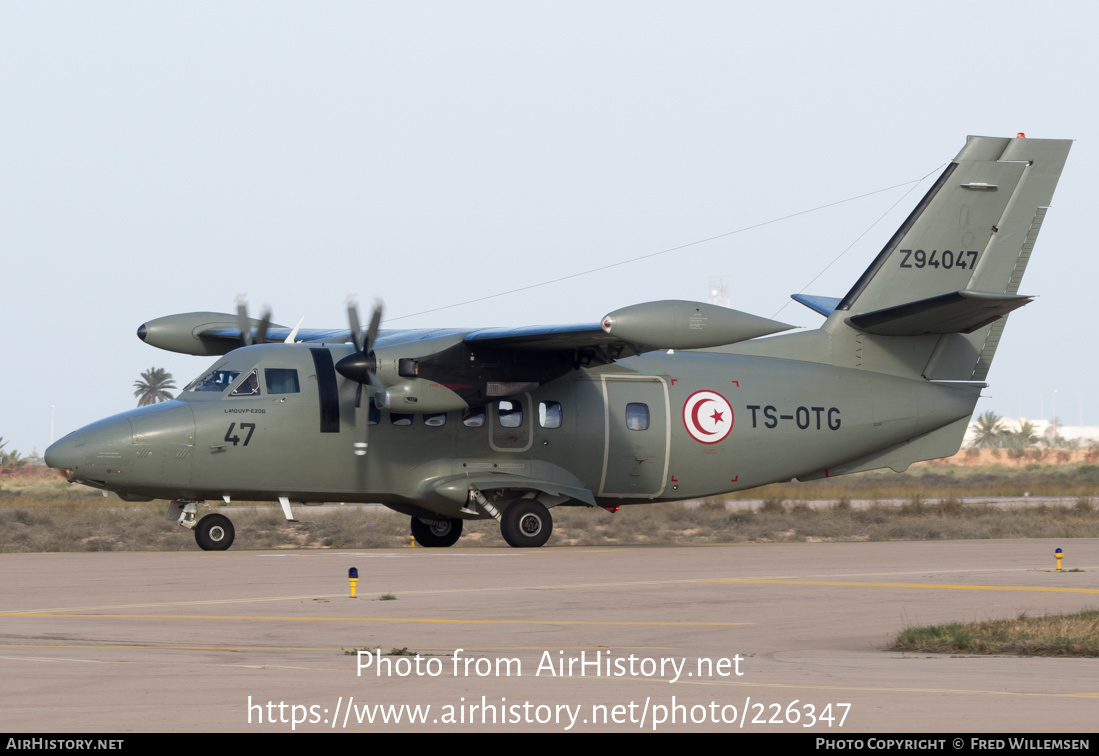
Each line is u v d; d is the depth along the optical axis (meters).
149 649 38.19
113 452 78.81
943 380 98.81
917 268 96.75
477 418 87.00
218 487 81.88
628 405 90.94
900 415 97.00
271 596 53.06
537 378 83.69
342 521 122.25
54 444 79.25
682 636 42.91
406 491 85.94
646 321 74.56
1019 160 97.19
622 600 52.84
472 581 59.50
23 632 41.75
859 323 94.12
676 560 72.94
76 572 62.25
